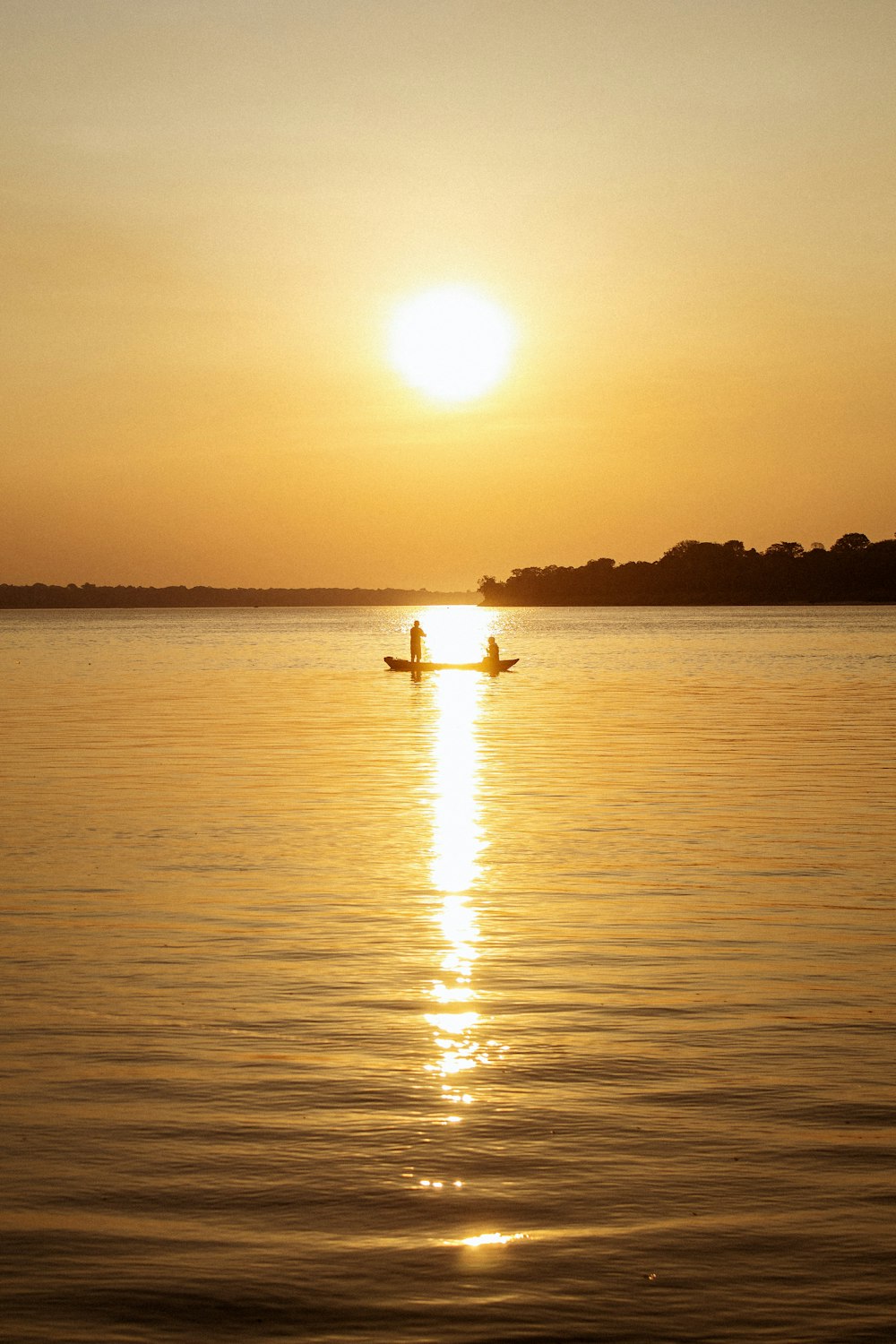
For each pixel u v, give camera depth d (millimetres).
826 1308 7301
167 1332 7105
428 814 23625
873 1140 9453
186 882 17906
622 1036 11648
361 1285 7559
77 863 19188
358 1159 9156
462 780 28344
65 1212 8398
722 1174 8914
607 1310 7297
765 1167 9000
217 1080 10586
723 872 18516
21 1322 7191
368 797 25938
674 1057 11102
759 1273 7660
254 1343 7016
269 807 24516
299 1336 7074
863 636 130625
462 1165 9039
